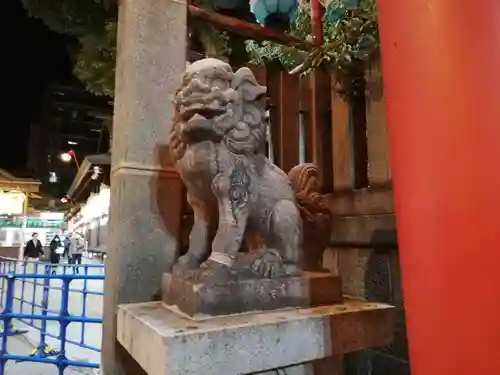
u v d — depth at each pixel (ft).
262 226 4.43
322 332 3.83
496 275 2.32
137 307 4.38
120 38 5.57
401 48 2.82
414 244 2.70
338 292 4.55
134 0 5.29
